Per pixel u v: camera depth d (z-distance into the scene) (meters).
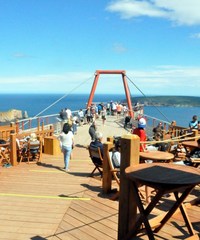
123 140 3.87
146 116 17.05
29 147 9.89
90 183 7.69
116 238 4.60
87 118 23.50
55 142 11.42
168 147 8.74
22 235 4.75
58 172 8.85
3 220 5.32
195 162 6.66
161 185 3.25
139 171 3.63
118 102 29.98
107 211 5.71
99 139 7.93
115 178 6.58
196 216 5.27
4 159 9.88
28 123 15.23
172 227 4.82
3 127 12.93
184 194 4.02
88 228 4.97
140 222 3.62
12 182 7.75
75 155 11.51
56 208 5.89
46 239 4.62
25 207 5.95
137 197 3.62
